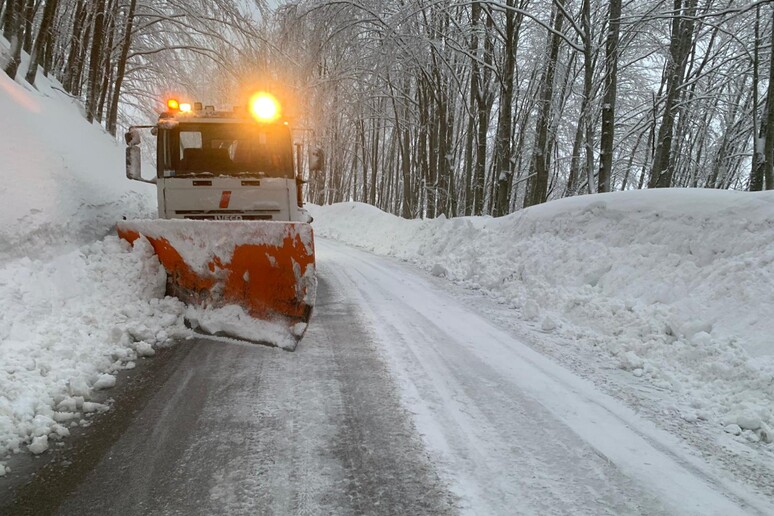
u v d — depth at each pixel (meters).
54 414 3.23
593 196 8.71
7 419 3.00
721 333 4.79
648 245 6.73
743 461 3.12
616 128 26.23
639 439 3.35
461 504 2.56
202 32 17.52
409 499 2.59
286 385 3.97
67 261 5.23
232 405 3.58
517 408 3.74
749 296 4.95
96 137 11.50
